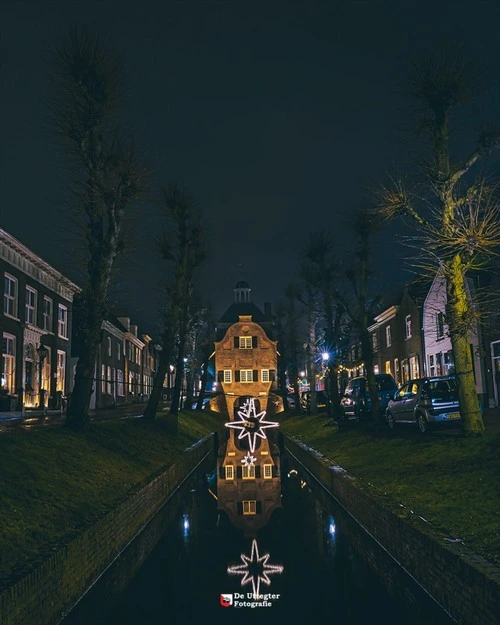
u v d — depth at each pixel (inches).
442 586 331.0
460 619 304.0
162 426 1152.2
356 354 1776.6
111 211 738.8
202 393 2359.7
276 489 848.3
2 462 454.3
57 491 454.9
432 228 604.1
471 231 561.3
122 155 741.9
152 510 634.8
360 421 1186.0
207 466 1154.0
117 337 2316.7
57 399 1531.7
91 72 713.0
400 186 636.7
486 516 377.7
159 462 819.4
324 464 805.2
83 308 730.8
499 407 1098.1
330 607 363.9
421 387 805.2
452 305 609.6
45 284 1512.1
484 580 274.7
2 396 1159.0
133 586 407.8
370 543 494.3
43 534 363.9
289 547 507.5
